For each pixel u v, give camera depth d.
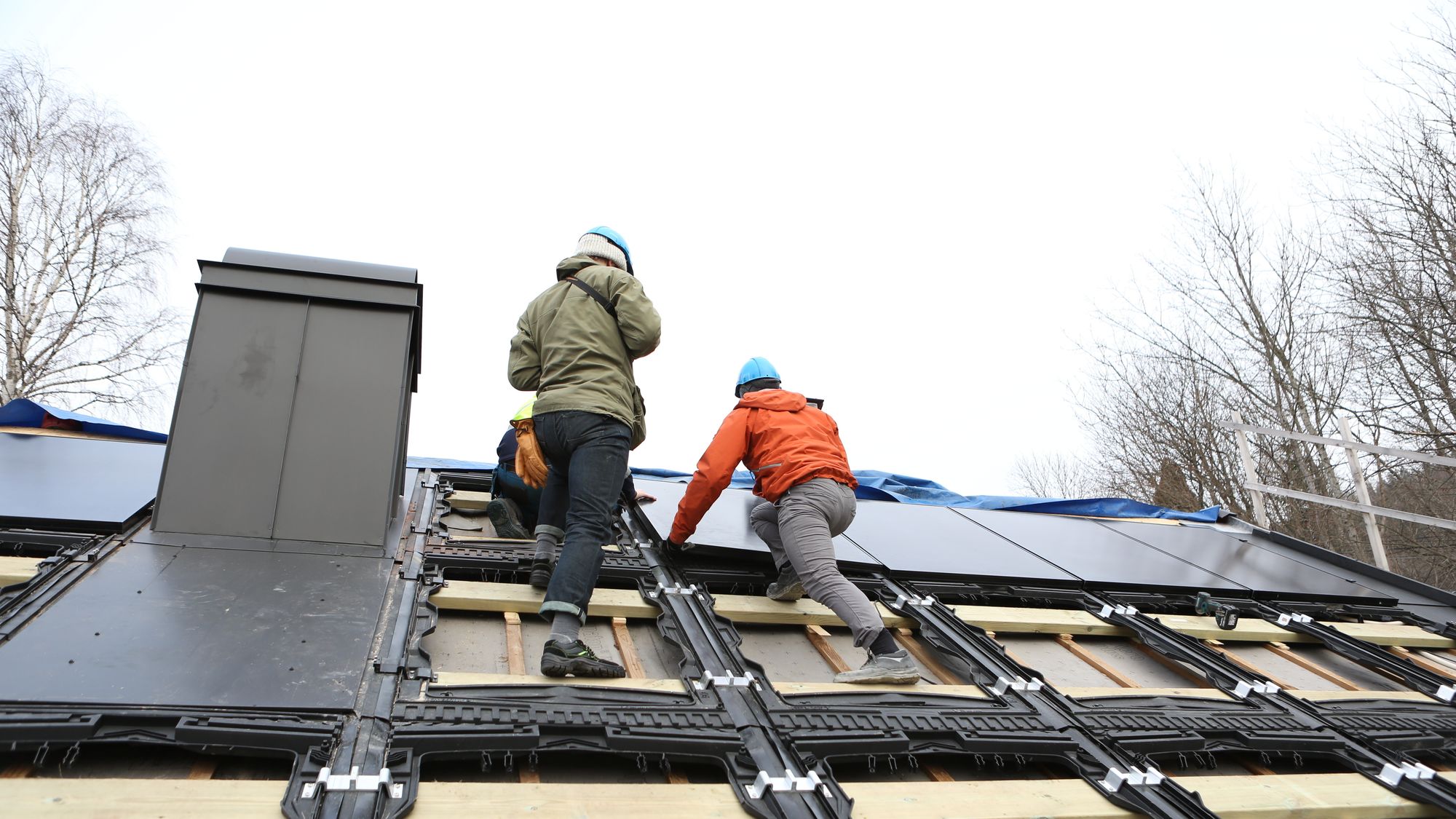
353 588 3.07
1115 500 7.49
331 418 3.59
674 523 3.77
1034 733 2.81
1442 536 13.43
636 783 2.36
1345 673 4.17
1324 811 2.66
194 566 3.07
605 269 3.42
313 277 3.74
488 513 4.27
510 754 2.28
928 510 5.89
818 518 3.38
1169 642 3.90
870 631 3.08
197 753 2.11
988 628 3.91
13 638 2.38
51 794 1.83
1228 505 16.81
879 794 2.39
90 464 4.23
